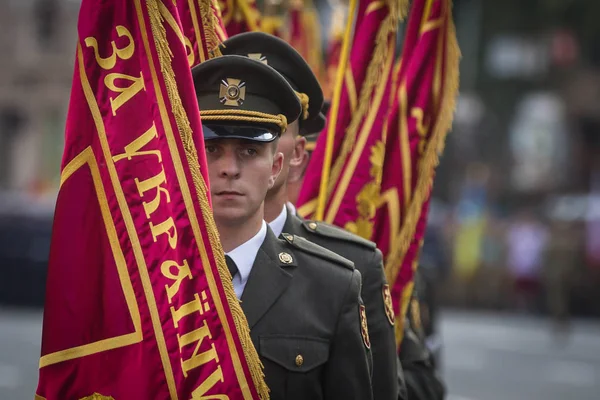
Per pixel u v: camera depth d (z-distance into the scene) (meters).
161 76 6.36
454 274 41.06
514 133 67.50
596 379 24.61
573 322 38.00
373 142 9.13
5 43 76.44
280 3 12.48
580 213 38.47
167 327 6.24
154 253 6.27
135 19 6.37
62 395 6.15
